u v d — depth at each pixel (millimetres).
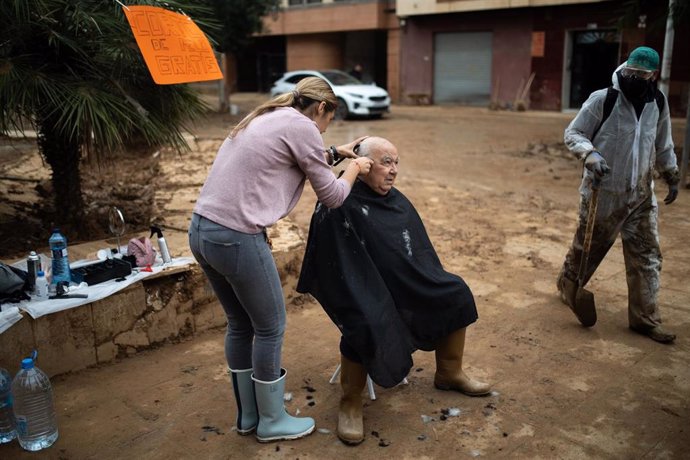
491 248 6094
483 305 4770
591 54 20453
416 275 3135
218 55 5211
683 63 17297
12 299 3561
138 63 4785
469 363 3869
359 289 3004
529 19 21141
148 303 4023
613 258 5785
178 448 3055
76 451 3020
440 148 12539
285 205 2799
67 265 3762
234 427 3234
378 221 3105
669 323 4438
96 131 4375
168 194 6824
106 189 7203
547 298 4906
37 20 4375
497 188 8773
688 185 8375
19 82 4172
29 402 3014
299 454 3010
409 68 24969
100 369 3807
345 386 3176
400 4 23969
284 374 3098
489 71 22750
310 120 2791
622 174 3924
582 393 3514
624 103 3834
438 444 3070
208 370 3816
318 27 27750
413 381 3682
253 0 18219
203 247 2744
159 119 4945
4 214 5527
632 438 3092
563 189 8766
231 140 2791
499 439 3100
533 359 3920
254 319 2910
